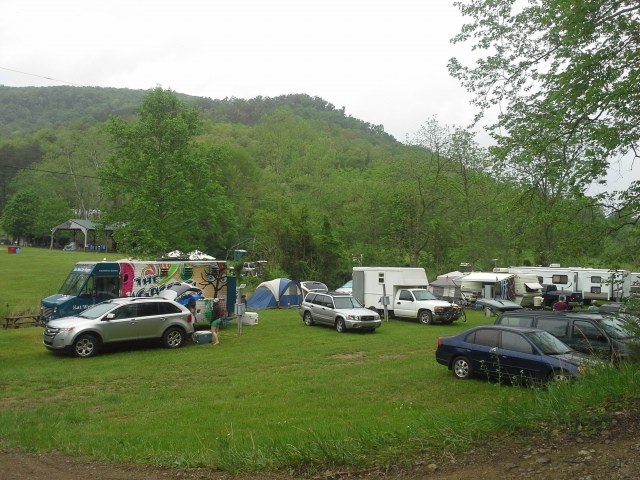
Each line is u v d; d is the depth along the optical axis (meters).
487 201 43.25
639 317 8.63
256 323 24.80
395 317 28.70
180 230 33.69
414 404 10.33
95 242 75.44
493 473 4.91
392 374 13.60
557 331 13.34
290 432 8.16
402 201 46.69
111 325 17.19
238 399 11.23
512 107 10.45
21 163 88.88
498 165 10.84
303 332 22.61
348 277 44.50
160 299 18.61
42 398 11.56
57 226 79.94
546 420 6.14
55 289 34.22
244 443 7.20
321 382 12.81
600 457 4.94
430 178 44.75
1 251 67.50
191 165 33.50
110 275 21.23
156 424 9.17
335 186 64.69
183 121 33.53
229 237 54.12
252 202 63.06
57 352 17.05
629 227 9.48
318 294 24.55
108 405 10.86
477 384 12.18
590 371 7.96
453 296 36.66
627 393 6.73
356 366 14.96
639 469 4.56
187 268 23.16
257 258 43.22
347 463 5.66
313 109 144.50
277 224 42.22
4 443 8.01
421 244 47.75
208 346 18.88
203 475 5.89
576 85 9.09
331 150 83.00
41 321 20.92
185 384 12.91
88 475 6.24
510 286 37.12
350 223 56.59
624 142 8.90
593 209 9.82
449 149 44.75
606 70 8.98
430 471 5.19
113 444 7.64
